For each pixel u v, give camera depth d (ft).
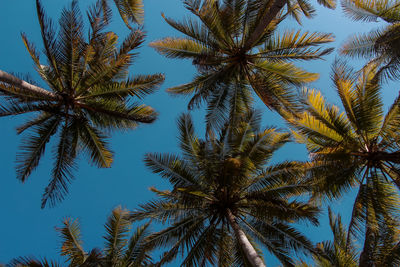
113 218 39.14
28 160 32.09
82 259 37.19
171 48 41.39
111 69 33.12
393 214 32.14
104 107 34.73
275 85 38.99
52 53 29.78
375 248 31.17
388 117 31.99
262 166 34.53
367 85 33.12
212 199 35.55
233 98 42.16
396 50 39.73
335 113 33.81
